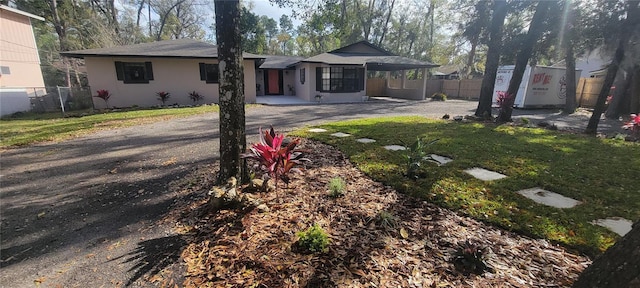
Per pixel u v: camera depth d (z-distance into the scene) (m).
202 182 3.85
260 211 2.85
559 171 4.20
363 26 28.28
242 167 3.53
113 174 4.30
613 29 8.27
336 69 16.38
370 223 2.66
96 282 2.01
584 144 5.99
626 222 2.71
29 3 19.78
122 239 2.56
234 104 3.28
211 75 14.53
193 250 2.32
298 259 2.12
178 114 10.59
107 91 12.78
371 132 7.08
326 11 6.48
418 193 3.38
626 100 11.83
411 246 2.30
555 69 15.02
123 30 25.00
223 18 3.08
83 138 6.82
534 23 8.65
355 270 2.00
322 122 9.09
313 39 31.47
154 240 2.51
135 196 3.50
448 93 22.41
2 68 13.21
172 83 13.89
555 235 2.49
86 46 20.08
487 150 5.39
